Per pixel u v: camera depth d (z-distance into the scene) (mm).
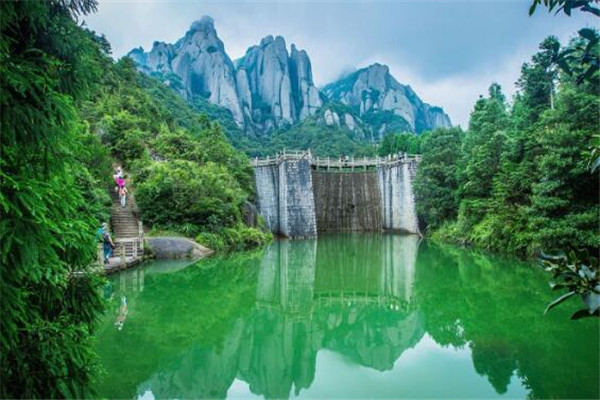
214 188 25609
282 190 37375
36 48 4328
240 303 13422
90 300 5328
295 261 22859
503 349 8734
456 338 9789
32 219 3783
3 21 3678
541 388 6836
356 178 44531
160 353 8641
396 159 41250
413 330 10875
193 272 17531
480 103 31031
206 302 13031
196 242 22391
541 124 19219
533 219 17562
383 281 17484
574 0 2684
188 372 7863
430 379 7535
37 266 3904
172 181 22562
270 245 30516
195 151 29844
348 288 16328
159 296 13367
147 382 7277
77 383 4941
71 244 4715
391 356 8938
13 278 3787
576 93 17078
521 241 20062
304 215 36906
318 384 7543
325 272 19750
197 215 24109
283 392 7207
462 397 6719
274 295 14945
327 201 43844
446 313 12141
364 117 130625
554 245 16734
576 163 16094
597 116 16406
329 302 14164
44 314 4848
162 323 10617
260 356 9016
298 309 13227
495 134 24641
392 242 32500
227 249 24625
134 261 17578
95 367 5961
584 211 16766
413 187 34344
